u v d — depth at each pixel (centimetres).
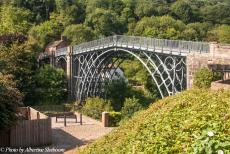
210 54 2958
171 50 3484
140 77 7131
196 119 992
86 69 5603
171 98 1391
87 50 5434
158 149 907
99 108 4631
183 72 3388
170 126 1020
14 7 9938
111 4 10681
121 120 3109
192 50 3234
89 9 10356
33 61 5516
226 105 1101
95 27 9612
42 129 2386
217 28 9144
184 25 8694
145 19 8900
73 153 2027
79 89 5794
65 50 6109
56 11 10556
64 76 5900
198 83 2742
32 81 5397
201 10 10688
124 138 1188
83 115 4066
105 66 5588
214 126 887
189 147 812
